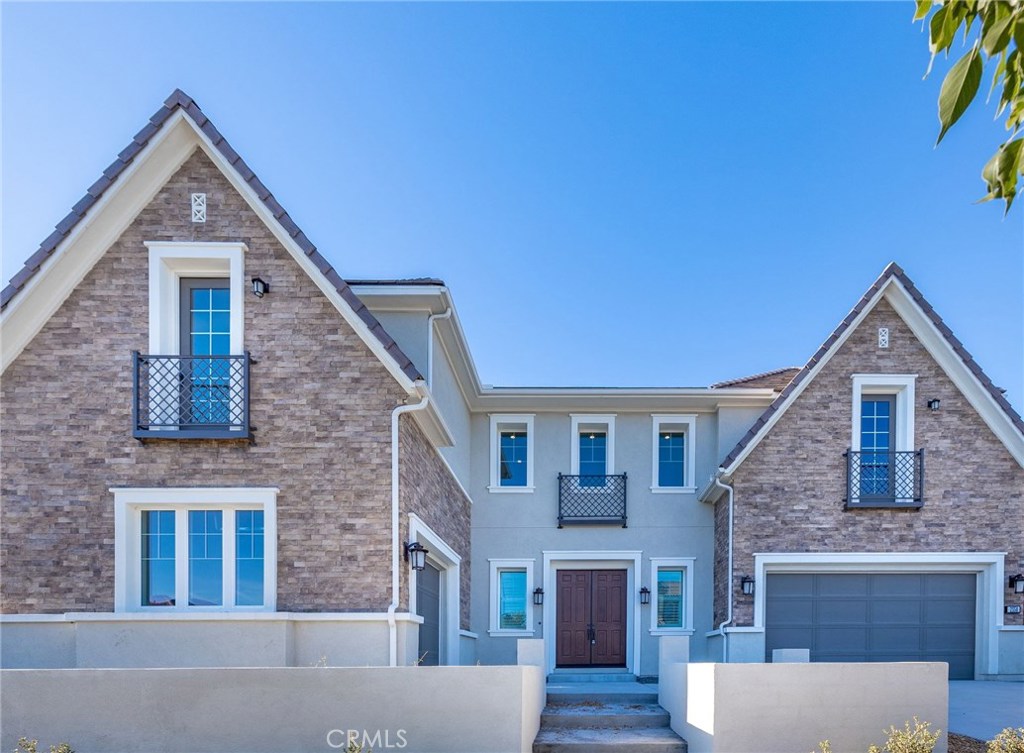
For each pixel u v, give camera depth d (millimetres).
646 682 13938
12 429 8516
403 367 8641
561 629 14695
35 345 8641
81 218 8477
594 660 14570
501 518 14891
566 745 8117
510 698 6859
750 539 12688
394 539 8500
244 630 8117
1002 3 2271
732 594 12625
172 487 8523
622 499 14836
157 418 8570
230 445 8648
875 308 13109
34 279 8352
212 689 6758
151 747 6641
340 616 8242
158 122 8617
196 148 8969
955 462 12789
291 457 8648
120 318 8703
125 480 8523
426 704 6836
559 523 14766
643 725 9234
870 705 7383
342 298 8727
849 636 12820
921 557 12594
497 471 15102
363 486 8609
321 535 8523
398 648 8367
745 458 12867
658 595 14734
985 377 12766
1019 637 12453
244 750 6691
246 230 8914
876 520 12719
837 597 12938
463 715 6828
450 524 12234
